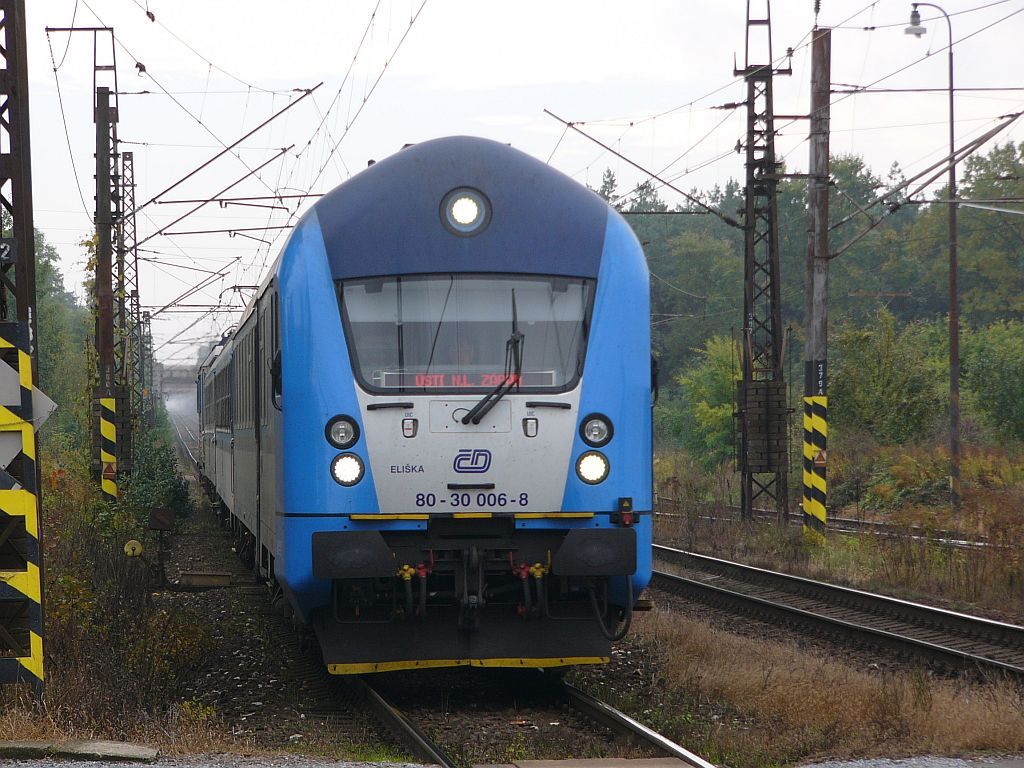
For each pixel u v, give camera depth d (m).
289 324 35.62
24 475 31.52
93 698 31.67
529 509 35.03
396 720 32.41
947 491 107.00
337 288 35.69
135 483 102.94
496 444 35.00
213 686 39.44
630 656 43.41
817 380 83.19
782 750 29.39
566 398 35.50
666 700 36.22
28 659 31.39
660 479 152.00
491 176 36.50
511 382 35.28
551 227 36.53
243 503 56.88
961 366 152.12
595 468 35.47
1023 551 60.97
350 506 34.62
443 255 35.88
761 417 92.12
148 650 37.94
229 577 56.06
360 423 34.84
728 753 29.42
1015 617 53.69
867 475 116.88
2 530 31.92
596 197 37.91
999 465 113.56
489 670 41.50
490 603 36.34
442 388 35.19
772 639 49.09
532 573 35.22
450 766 27.55
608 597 36.69
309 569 34.81
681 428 176.88
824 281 83.31
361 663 35.62
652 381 37.56
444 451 34.84
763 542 82.44
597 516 35.41
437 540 35.06
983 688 37.72
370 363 35.31
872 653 45.62
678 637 45.59
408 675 40.69
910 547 67.25
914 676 36.38
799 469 120.75
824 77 82.69
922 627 51.12
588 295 36.44
